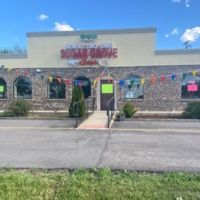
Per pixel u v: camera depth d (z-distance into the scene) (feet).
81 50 53.16
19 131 31.09
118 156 20.04
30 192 13.34
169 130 31.24
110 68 52.75
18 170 16.83
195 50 50.49
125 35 51.90
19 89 56.13
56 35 53.78
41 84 54.90
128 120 39.42
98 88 53.11
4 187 13.87
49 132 30.37
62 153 21.03
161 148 22.58
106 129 31.99
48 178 15.06
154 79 46.73
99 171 16.25
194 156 20.03
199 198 12.44
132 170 16.66
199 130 31.22
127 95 52.75
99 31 52.42
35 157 19.88
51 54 54.24
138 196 12.64
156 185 13.88
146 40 51.47
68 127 33.55
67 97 54.13
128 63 52.19
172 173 15.92
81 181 14.49
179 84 51.31
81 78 53.78
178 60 51.01
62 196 12.90
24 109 44.73
